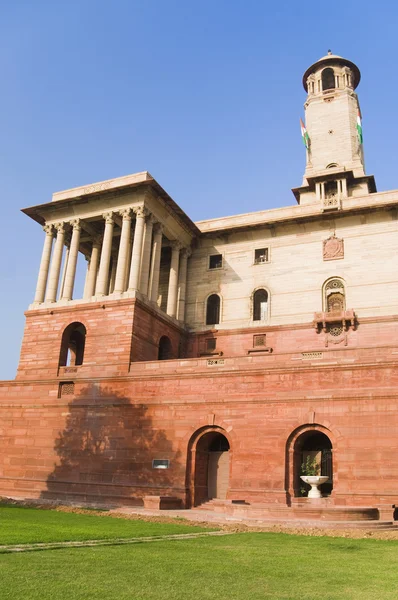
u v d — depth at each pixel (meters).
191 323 48.16
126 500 34.69
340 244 44.84
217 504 29.59
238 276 47.78
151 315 42.38
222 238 49.53
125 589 10.78
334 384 31.59
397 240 43.06
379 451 29.31
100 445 37.12
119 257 42.75
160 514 28.52
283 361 33.25
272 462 31.70
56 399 39.91
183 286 48.62
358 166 54.75
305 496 31.56
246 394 33.72
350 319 41.78
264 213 48.81
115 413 37.41
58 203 45.94
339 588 11.78
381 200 44.88
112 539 18.30
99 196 44.66
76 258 45.53
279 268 46.44
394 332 40.66
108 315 40.91
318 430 31.31
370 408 30.23
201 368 35.88
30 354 43.12
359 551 17.66
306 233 46.47
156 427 35.75
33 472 38.75
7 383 42.22
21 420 40.59
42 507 31.83
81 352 49.59
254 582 12.12
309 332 43.19
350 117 57.53
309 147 57.78
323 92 59.88
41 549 15.46
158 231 45.75
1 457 40.25
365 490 28.94
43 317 43.78
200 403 34.88
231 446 33.12
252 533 22.12
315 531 22.77
